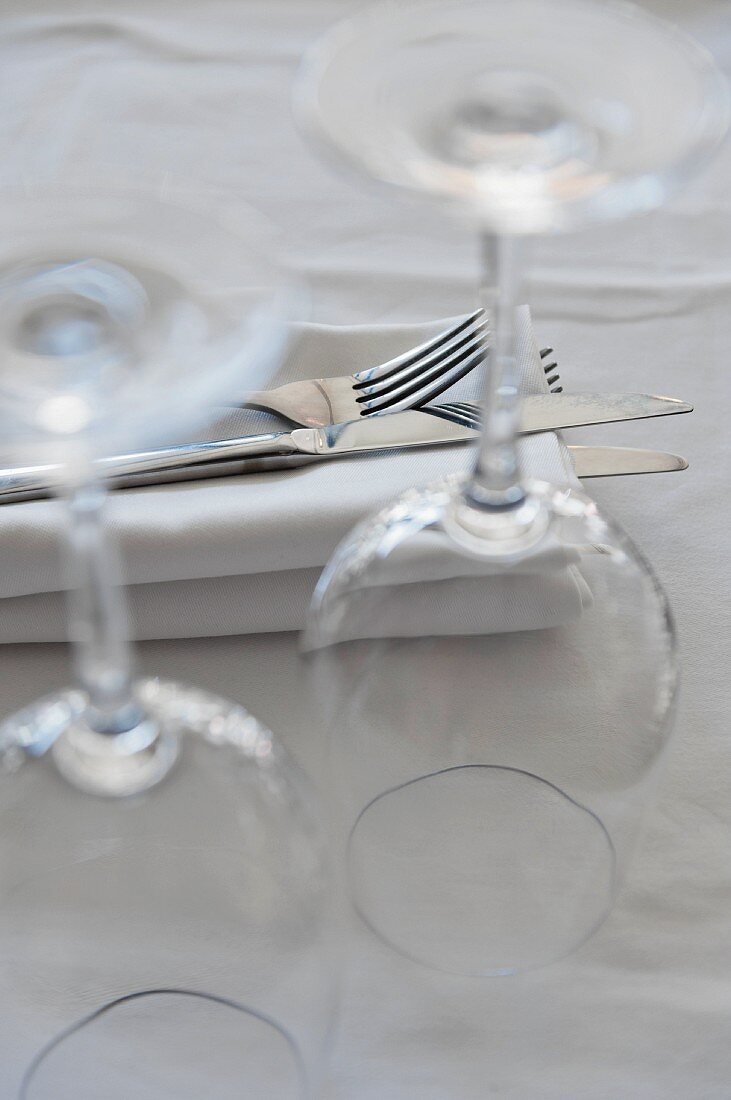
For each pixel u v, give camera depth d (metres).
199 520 0.55
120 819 0.46
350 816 0.53
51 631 0.56
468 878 0.52
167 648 0.57
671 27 0.43
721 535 0.61
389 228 0.73
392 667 0.51
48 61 0.84
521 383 0.60
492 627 0.50
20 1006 0.48
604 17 0.43
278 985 0.48
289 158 0.77
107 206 0.40
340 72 0.42
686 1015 0.50
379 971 0.51
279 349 0.39
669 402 0.58
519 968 0.51
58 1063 0.48
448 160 0.41
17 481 0.56
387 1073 0.50
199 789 0.47
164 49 0.86
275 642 0.57
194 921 0.48
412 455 0.57
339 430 0.58
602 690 0.51
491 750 0.52
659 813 0.54
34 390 0.38
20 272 0.39
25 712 0.48
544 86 0.42
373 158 0.40
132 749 0.46
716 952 0.52
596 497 0.62
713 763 0.55
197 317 0.39
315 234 0.72
